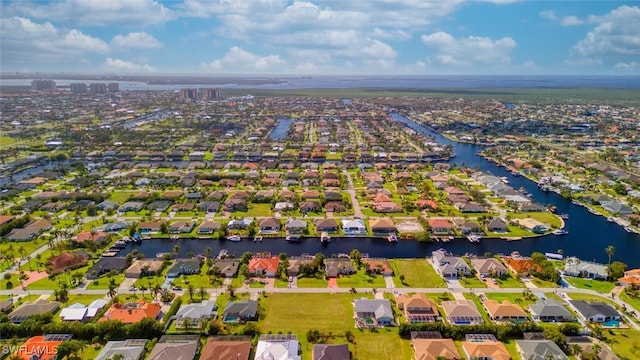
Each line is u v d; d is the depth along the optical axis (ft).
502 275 550.36
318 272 554.46
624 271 552.00
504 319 455.22
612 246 627.87
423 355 387.55
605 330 435.94
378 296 499.92
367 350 405.39
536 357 387.75
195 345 399.85
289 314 462.19
